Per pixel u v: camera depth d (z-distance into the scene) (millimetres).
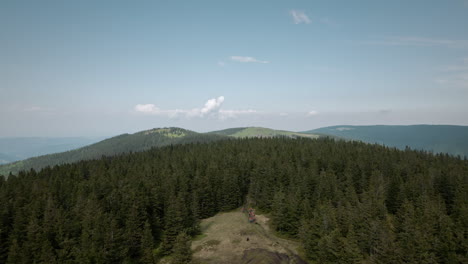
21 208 83375
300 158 148875
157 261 70938
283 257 66875
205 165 143000
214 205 109938
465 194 90500
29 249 63750
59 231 69062
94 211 76750
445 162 151750
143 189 94188
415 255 59562
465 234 68375
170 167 146875
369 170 126500
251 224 93000
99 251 62656
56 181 112500
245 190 131875
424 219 72125
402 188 94250
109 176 127062
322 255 63781
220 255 67688
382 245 60562
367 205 78062
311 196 99750
